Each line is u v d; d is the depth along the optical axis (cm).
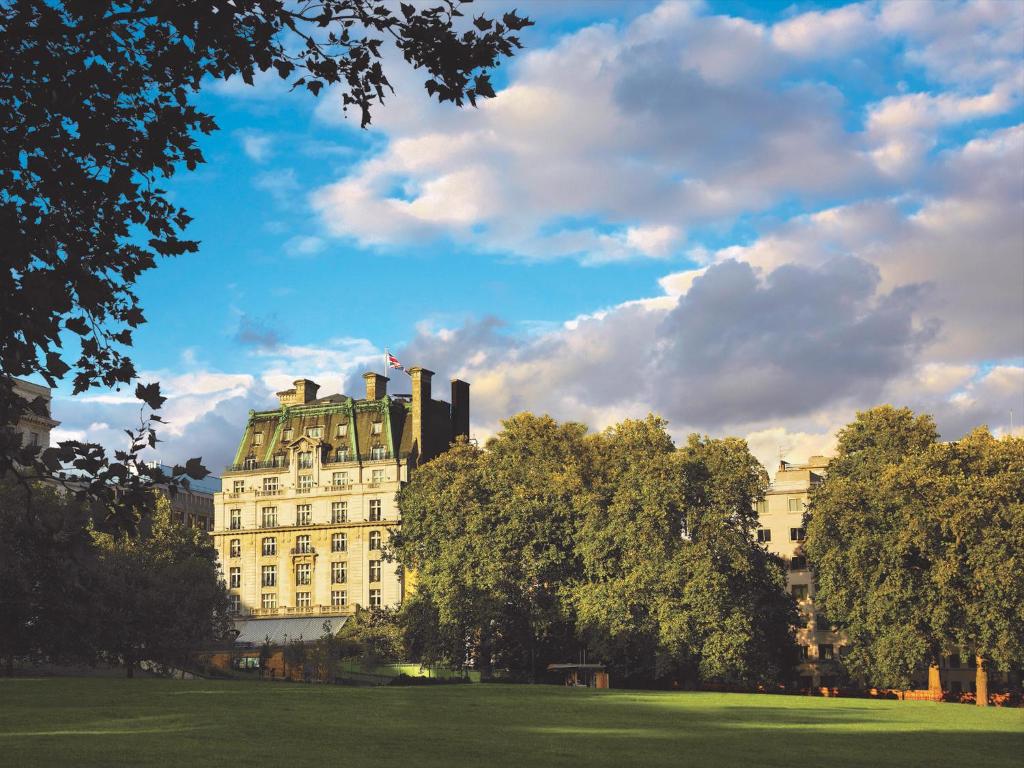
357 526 16125
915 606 9694
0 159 1484
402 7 1531
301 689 7775
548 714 6159
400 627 12369
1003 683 11975
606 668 10769
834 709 7456
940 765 4228
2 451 1527
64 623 9019
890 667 9556
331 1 1536
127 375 1620
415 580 12888
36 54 1478
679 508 10331
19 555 8050
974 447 10225
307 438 16750
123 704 5975
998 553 9212
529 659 11350
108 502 1564
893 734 5591
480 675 11656
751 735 5222
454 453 12331
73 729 4656
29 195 1516
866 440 11244
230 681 8750
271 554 16562
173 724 4947
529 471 11650
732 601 10031
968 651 10019
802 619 12062
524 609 11112
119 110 1549
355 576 16012
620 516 10369
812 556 10581
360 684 11994
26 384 12062
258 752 3903
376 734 4709
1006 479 9581
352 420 16812
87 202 1523
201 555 12325
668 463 10381
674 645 9819
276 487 16850
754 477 10631
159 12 1477
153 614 10238
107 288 1547
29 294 1434
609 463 12062
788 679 11581
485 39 1555
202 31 1488
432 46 1536
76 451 1555
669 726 5584
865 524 10044
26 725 4791
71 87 1466
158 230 1609
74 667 11488
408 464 16262
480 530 11181
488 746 4338
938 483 9644
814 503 10781
